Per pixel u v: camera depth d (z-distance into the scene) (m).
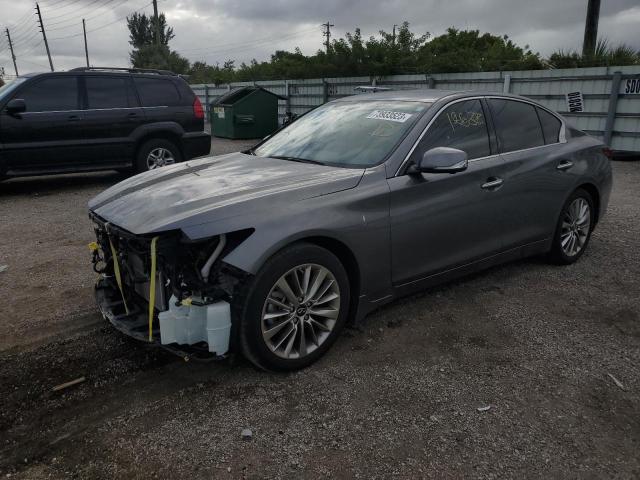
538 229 4.58
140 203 3.20
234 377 3.13
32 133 8.05
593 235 6.07
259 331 2.94
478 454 2.51
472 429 2.68
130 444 2.56
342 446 2.55
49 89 8.23
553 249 4.88
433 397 2.94
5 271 4.91
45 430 2.67
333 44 18.58
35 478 2.35
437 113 3.88
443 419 2.75
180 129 9.39
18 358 3.35
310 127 4.36
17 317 3.94
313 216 3.08
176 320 2.80
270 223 2.94
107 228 3.18
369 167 3.52
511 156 4.27
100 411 2.82
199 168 3.89
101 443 2.57
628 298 4.30
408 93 4.35
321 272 3.15
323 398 2.93
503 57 16.78
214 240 2.92
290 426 2.69
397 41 17.72
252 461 2.45
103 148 8.69
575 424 2.73
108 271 3.59
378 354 3.40
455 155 3.35
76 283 4.60
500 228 4.21
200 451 2.51
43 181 9.83
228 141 16.94
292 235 2.97
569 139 4.93
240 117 16.97
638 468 2.43
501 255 4.34
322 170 3.53
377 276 3.47
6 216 7.05
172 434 2.63
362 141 3.83
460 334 3.67
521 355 3.40
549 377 3.15
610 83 11.60
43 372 3.19
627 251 5.49
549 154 4.59
